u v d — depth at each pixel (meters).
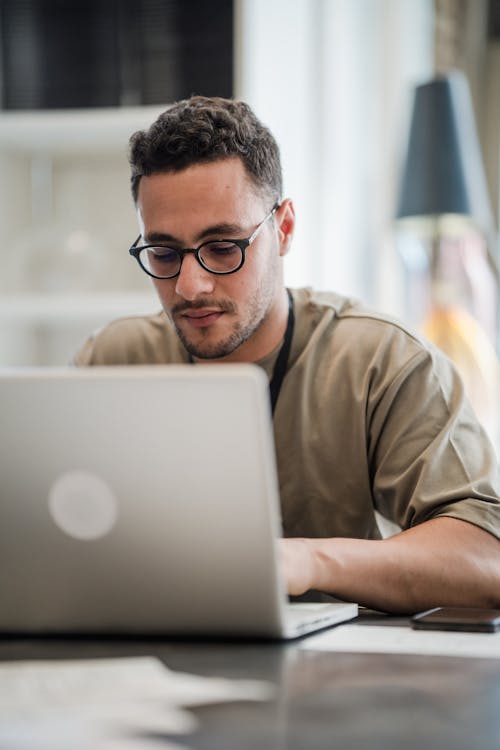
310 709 0.98
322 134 3.71
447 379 1.93
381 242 3.96
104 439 1.21
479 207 3.50
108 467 1.22
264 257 1.80
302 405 1.95
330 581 1.51
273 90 3.19
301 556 1.48
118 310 3.08
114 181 3.35
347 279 3.85
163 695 1.03
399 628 1.39
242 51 2.91
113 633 1.32
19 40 3.04
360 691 1.05
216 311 1.76
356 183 3.93
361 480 1.94
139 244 1.86
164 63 2.97
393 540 1.60
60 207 3.38
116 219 3.34
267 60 3.12
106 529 1.25
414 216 3.45
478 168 3.57
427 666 1.15
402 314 3.92
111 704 1.00
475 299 3.72
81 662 1.17
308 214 3.62
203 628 1.28
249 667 1.15
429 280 3.64
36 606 1.31
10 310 3.11
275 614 1.25
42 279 3.11
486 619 1.37
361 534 1.97
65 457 1.23
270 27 3.16
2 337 3.22
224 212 1.73
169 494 1.22
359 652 1.22
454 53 4.00
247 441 1.19
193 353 1.81
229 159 1.74
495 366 3.53
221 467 1.20
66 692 1.04
